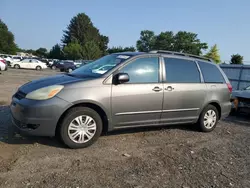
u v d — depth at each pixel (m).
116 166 3.78
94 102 4.35
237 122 7.58
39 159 3.79
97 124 4.46
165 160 4.14
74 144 4.28
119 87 4.59
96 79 4.46
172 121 5.38
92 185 3.19
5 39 84.88
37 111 3.98
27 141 4.46
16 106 4.17
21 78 17.95
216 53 66.12
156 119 5.12
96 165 3.75
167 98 5.15
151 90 4.92
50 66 43.38
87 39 99.25
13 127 5.12
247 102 8.19
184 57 5.68
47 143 4.44
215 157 4.46
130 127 4.87
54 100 4.07
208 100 5.86
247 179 3.71
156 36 98.06
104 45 108.31
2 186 3.01
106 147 4.51
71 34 101.31
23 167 3.51
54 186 3.09
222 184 3.49
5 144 4.25
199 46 91.19
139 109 4.83
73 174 3.43
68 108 4.21
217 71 6.30
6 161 3.64
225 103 6.27
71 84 4.28
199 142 5.24
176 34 93.12
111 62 4.98
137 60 4.93
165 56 5.34
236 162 4.32
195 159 4.29
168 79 5.24
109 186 3.20
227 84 6.37
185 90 5.42
